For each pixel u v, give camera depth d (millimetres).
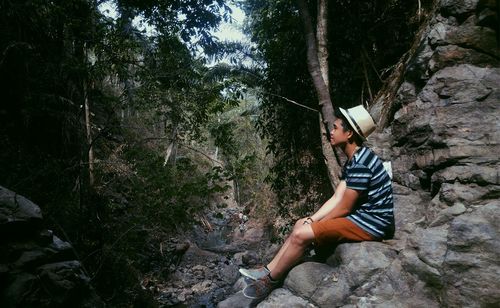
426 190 3455
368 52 6551
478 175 2703
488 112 3166
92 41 6711
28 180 6164
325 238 2557
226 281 10258
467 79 3379
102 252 6508
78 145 7469
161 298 8758
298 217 9258
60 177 6652
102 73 6754
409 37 5898
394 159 4012
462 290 2215
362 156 2549
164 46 7828
